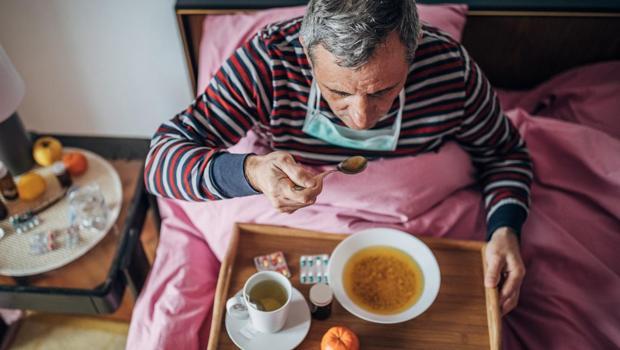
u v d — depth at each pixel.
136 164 1.45
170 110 1.72
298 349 0.91
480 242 1.05
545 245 1.14
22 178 1.27
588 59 1.43
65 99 1.65
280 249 1.05
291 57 0.96
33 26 1.42
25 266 1.18
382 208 1.09
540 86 1.47
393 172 1.10
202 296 1.11
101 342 1.44
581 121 1.35
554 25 1.34
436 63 0.99
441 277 1.01
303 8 1.29
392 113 1.01
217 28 1.31
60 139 1.50
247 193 0.86
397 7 0.73
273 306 0.86
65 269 1.23
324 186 1.09
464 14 1.29
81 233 1.25
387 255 1.01
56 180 1.35
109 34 1.46
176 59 1.55
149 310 1.11
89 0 1.37
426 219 1.11
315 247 1.05
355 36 0.72
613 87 1.33
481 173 1.23
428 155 1.12
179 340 1.03
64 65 1.54
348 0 0.73
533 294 1.10
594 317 1.05
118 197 1.34
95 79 1.59
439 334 0.93
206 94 1.00
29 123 1.73
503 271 1.05
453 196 1.17
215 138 1.00
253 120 1.02
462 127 1.11
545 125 1.29
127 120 1.75
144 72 1.58
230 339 0.92
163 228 1.27
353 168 0.91
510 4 1.30
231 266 1.00
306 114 1.00
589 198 1.21
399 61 0.77
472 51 1.43
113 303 1.20
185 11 1.32
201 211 1.21
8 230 1.25
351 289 0.97
